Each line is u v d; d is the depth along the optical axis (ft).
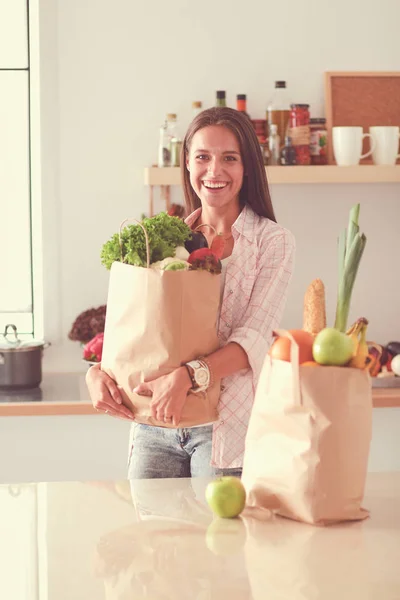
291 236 7.33
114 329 6.25
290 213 12.35
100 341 11.39
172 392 6.07
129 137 12.07
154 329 6.05
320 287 4.75
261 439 4.78
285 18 12.05
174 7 11.94
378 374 11.25
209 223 7.63
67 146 12.02
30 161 12.39
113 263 6.29
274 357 4.68
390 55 12.23
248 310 7.16
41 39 11.85
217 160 7.27
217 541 4.41
